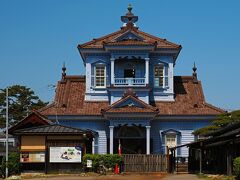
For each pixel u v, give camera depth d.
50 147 41.53
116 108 53.72
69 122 56.19
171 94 58.81
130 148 55.56
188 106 57.78
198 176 38.81
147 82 57.12
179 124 56.72
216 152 41.97
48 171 41.34
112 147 53.91
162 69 59.22
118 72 58.38
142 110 53.19
